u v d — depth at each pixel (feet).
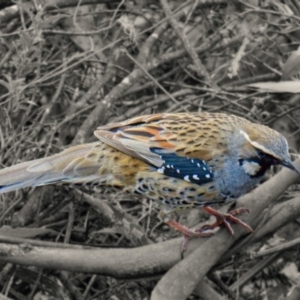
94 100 40.37
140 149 31.07
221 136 31.14
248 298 37.58
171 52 41.91
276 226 32.04
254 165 30.81
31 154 36.35
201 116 32.01
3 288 35.45
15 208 37.19
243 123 31.42
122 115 40.14
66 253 30.22
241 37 41.27
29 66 37.60
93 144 31.65
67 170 30.96
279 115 39.19
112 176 31.58
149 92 42.32
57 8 40.91
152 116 32.09
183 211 37.60
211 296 31.91
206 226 31.78
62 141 38.68
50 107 37.93
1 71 39.22
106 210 34.96
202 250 30.45
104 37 41.70
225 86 40.86
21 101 37.22
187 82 43.06
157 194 31.76
